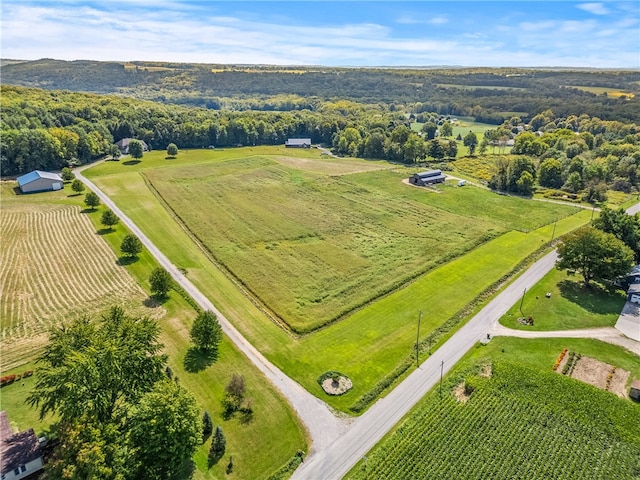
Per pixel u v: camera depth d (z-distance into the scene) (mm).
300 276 74500
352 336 59000
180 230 94312
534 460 40562
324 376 51250
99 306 65250
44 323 60906
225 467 39406
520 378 50406
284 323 61844
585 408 46312
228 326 60875
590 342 58906
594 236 71000
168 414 36625
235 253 82938
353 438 43062
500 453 41125
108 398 38594
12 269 75875
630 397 49156
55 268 76625
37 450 38094
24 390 48188
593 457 40938
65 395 37156
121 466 34625
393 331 60250
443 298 68750
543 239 92312
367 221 100562
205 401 47031
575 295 70688
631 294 68688
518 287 73000
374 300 67938
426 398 48438
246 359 54062
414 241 89562
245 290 71000
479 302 68250
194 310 64875
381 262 79875
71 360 38344
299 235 91562
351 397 48344
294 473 39188
